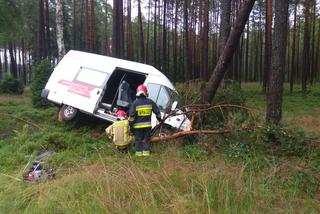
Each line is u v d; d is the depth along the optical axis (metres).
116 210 5.10
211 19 44.53
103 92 10.81
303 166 6.75
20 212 5.47
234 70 35.41
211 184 5.54
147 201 5.24
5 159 8.10
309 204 5.53
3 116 13.13
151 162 7.20
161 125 8.78
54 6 41.28
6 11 16.03
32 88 16.80
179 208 5.02
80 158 7.89
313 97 28.09
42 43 29.03
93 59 11.36
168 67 40.06
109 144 8.76
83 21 43.97
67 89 11.24
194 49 35.38
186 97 9.94
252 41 57.00
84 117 11.52
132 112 7.82
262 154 7.50
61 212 5.30
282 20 9.43
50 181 6.49
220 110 9.43
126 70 10.91
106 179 5.75
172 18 41.88
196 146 8.30
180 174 6.08
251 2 8.92
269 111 9.54
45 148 8.82
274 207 5.28
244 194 5.39
